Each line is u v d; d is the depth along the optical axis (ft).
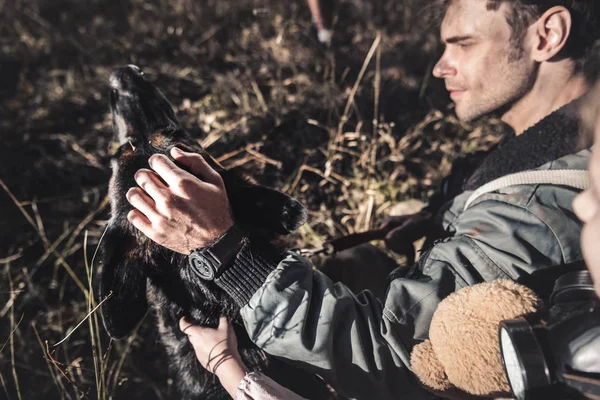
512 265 6.38
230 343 6.96
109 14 16.30
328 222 11.32
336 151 12.44
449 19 7.56
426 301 6.54
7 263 10.90
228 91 13.61
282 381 7.45
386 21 15.25
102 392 8.34
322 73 14.03
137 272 7.09
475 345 5.58
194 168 6.73
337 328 6.66
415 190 12.01
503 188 6.84
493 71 7.34
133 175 7.32
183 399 7.92
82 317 10.34
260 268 6.77
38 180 12.41
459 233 6.98
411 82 14.02
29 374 9.82
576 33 6.93
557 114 6.84
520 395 5.03
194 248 6.68
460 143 13.01
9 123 13.39
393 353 6.58
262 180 12.08
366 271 8.68
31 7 16.15
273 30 15.16
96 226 11.68
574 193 6.45
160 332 8.02
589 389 4.73
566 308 5.37
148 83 8.93
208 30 15.33
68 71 14.56
